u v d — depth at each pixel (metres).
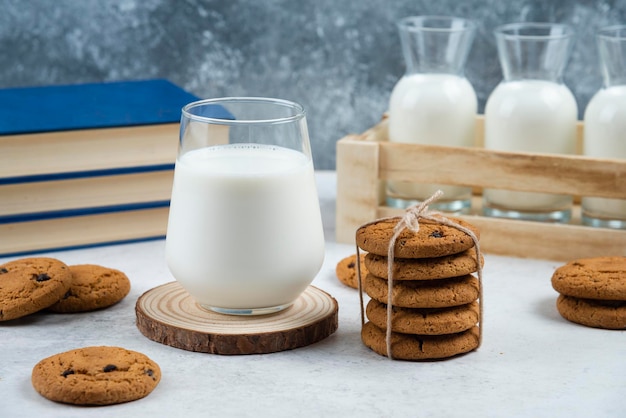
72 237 1.00
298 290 0.84
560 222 1.02
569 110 1.02
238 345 0.81
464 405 0.76
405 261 0.80
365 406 0.75
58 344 0.83
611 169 0.96
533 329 0.86
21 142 0.96
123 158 1.00
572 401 0.76
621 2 1.21
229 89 1.28
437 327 0.80
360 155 1.01
